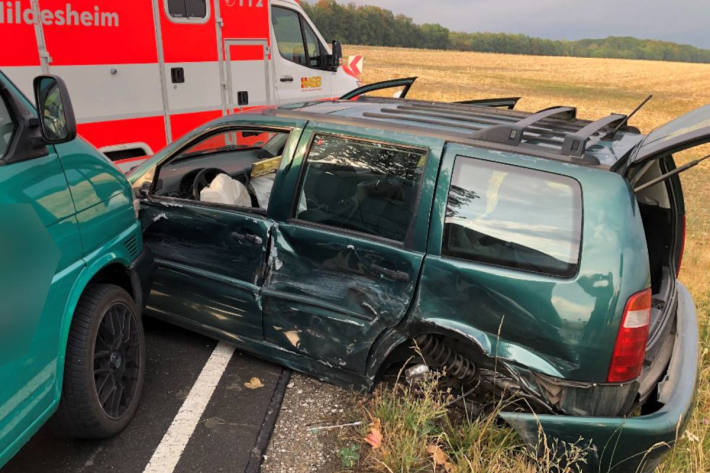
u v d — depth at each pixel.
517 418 2.62
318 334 3.27
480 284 2.78
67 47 5.84
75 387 2.57
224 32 7.55
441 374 3.02
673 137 2.55
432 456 2.93
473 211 2.83
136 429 3.04
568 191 2.65
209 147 4.12
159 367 3.62
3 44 5.34
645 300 2.52
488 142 2.90
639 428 2.46
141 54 6.58
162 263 3.72
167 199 3.71
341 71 9.83
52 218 2.37
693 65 75.88
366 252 3.06
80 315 2.63
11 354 2.08
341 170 3.19
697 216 9.30
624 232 2.53
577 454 2.55
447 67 65.19
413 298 2.96
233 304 3.52
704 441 3.19
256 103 8.29
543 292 2.62
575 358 2.60
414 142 3.00
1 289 2.03
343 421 3.20
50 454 2.81
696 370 2.86
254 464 2.83
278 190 3.33
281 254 3.31
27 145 2.31
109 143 6.45
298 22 8.95
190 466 2.79
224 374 3.58
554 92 44.12
